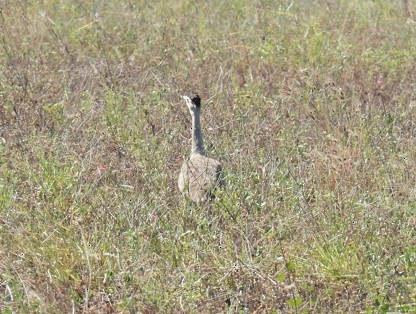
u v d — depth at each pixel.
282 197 22.44
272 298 18.38
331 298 18.64
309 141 26.98
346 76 32.22
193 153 25.36
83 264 19.89
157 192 23.28
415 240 20.36
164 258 20.00
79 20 38.44
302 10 41.25
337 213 21.45
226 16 39.97
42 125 27.70
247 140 26.50
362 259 19.58
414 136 26.86
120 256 19.83
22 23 37.41
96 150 25.59
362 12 40.97
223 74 32.69
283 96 30.03
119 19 38.75
